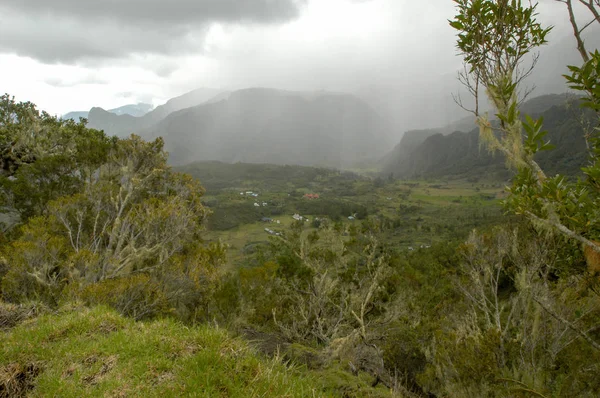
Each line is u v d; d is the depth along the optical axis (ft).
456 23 12.85
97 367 12.55
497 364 20.12
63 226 42.78
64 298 29.76
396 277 45.60
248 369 11.88
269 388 10.91
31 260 33.30
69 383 11.75
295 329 40.70
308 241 47.88
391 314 39.52
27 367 13.02
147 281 34.24
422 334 34.78
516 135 10.55
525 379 13.83
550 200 10.36
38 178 48.78
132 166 50.03
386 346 33.35
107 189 46.57
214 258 47.88
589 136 11.02
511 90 11.04
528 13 11.64
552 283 23.44
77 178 52.16
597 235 10.44
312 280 45.44
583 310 20.08
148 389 11.09
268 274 53.47
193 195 52.26
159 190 52.16
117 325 16.78
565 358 19.65
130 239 42.78
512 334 25.54
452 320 33.17
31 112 59.11
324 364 25.36
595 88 9.34
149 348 13.48
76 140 59.72
